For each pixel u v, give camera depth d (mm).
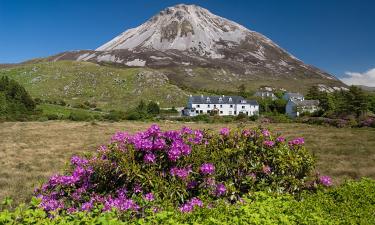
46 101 138125
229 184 9719
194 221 7266
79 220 6980
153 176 9062
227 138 10961
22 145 37312
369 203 9922
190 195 9430
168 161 9516
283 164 10812
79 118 86312
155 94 157500
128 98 152625
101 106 142250
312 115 105562
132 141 9578
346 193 10570
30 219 6820
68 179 9047
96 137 46812
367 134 50562
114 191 9219
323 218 8016
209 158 10172
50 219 7164
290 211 8164
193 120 94625
